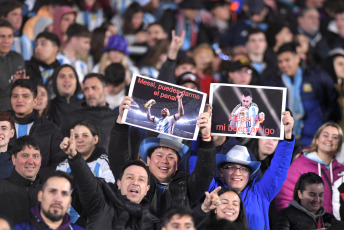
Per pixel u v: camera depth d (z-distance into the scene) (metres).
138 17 34.31
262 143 21.80
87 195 18.28
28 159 19.05
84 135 21.50
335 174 22.34
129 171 18.62
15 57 25.33
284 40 32.62
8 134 20.70
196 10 35.84
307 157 22.58
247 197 19.75
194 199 19.20
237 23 35.31
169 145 19.62
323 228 20.03
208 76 30.39
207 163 18.72
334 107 28.81
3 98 24.58
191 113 18.56
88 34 28.23
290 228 20.20
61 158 21.86
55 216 17.08
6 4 28.91
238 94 18.80
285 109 19.02
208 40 36.75
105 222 18.41
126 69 29.30
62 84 24.64
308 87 28.73
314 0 40.88
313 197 20.33
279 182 19.52
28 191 19.08
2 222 15.95
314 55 36.12
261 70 30.92
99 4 35.09
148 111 18.47
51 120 24.28
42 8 30.62
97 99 24.55
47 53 26.06
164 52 29.36
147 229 18.50
